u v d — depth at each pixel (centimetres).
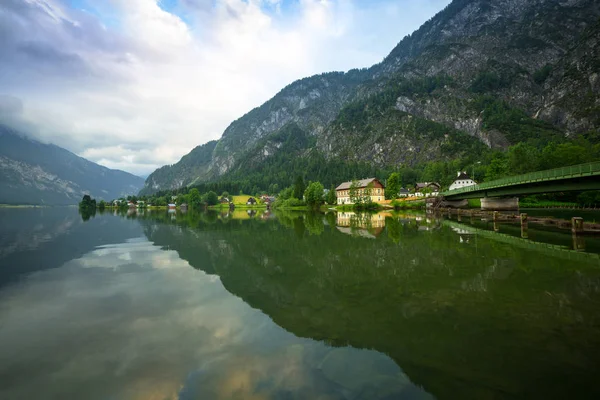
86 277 1672
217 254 2356
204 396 646
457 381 692
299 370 748
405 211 9238
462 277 1594
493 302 1213
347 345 877
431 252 2312
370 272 1730
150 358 812
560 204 7956
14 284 1528
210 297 1332
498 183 5409
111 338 934
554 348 837
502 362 769
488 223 4691
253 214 9906
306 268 1858
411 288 1417
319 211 11375
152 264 2000
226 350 855
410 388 668
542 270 1725
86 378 720
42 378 721
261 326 1015
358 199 10769
